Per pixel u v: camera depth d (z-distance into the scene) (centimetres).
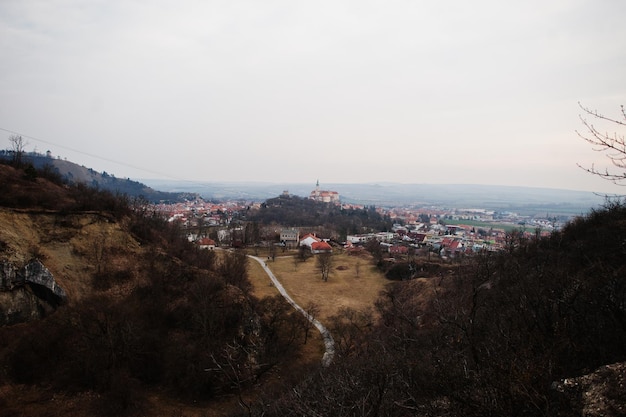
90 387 3541
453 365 1456
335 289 8212
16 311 3984
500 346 1421
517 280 2738
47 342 3847
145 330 4297
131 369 3822
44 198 5188
